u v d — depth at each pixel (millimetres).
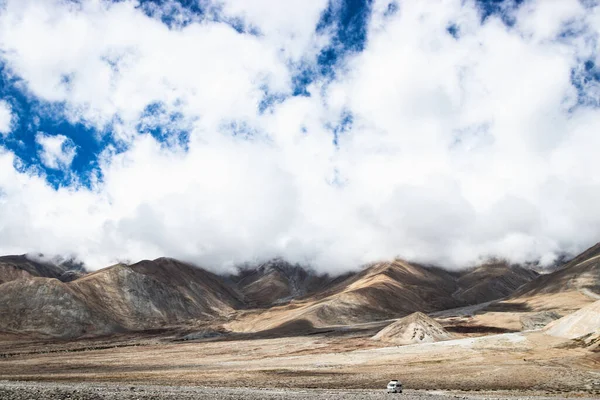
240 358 143125
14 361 138625
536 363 97250
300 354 150125
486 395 67625
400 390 70938
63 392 48531
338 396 60281
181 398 49688
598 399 62688
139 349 185750
